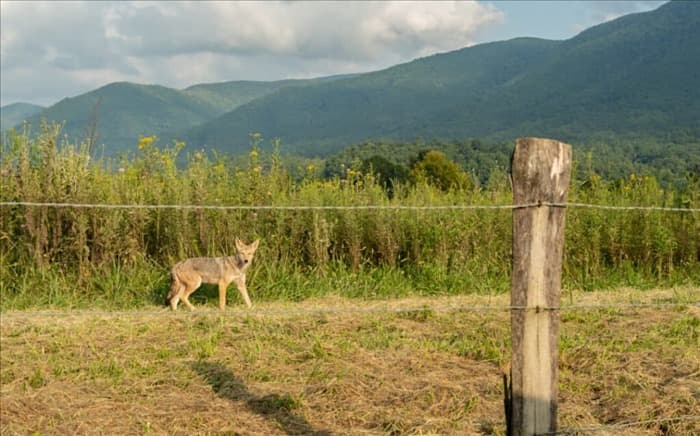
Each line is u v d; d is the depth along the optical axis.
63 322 9.54
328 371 7.52
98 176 12.88
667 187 15.15
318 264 12.71
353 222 13.22
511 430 4.66
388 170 37.44
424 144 91.50
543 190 4.49
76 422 6.41
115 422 6.43
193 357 8.18
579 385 7.16
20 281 11.48
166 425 6.36
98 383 7.37
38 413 6.61
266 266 12.46
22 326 9.34
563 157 4.51
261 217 13.17
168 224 12.73
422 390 6.91
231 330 9.14
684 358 7.68
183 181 13.17
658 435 6.08
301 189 14.06
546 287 4.55
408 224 13.68
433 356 8.07
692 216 14.27
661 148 158.88
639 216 14.25
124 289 11.63
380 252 13.38
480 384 7.18
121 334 9.01
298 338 8.81
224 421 6.41
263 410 6.70
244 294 11.34
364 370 7.48
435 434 6.04
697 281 13.41
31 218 11.66
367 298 12.02
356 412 6.52
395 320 9.72
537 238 4.51
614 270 13.83
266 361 7.96
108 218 11.99
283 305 11.33
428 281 12.84
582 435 5.98
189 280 11.05
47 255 11.70
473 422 6.30
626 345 8.38
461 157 85.88
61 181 12.16
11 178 11.98
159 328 9.30
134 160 13.66
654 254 14.05
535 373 4.58
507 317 9.85
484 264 13.33
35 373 7.54
